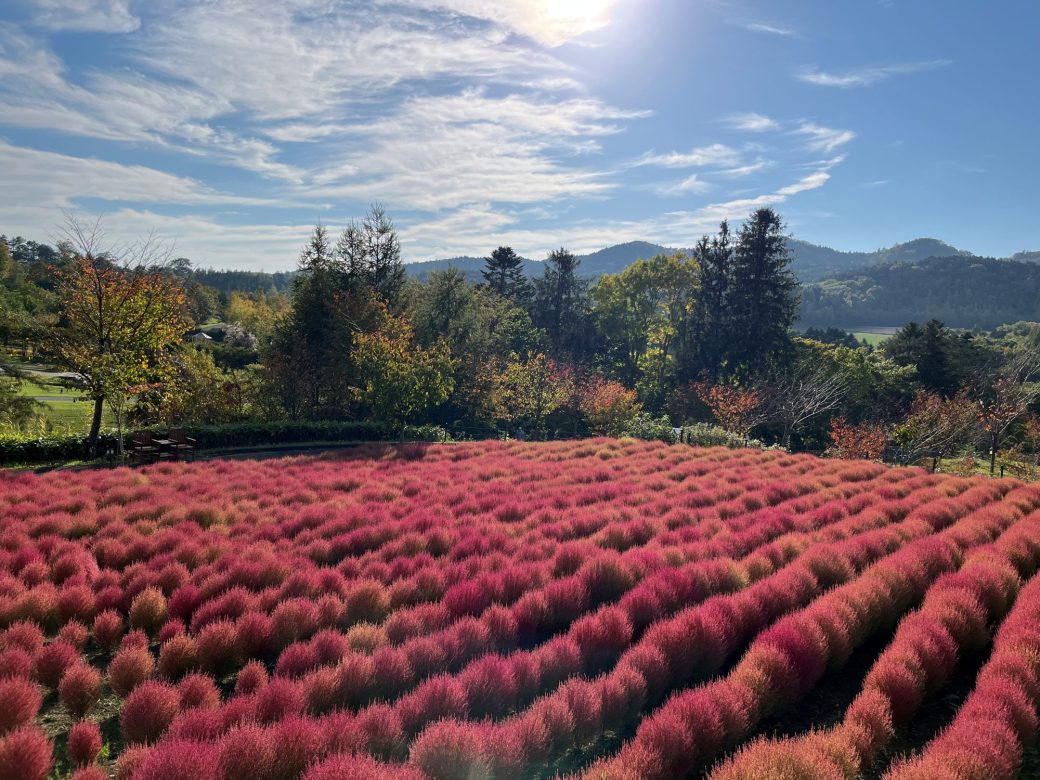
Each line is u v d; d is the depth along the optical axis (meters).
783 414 36.19
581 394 39.59
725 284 56.38
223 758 4.68
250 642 7.52
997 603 9.04
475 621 7.62
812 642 7.22
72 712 6.22
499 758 4.93
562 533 12.52
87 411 27.31
